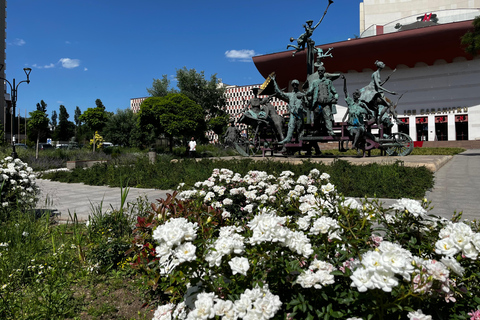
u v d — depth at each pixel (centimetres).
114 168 1241
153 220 309
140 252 303
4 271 318
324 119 1350
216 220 329
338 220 203
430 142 4050
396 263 133
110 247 360
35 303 277
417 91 4791
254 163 1028
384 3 5834
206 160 1196
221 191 425
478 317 154
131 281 325
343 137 1327
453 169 1247
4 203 522
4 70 5272
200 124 2955
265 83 1538
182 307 192
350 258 180
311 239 203
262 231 169
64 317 269
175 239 164
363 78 5081
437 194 734
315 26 1454
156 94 5641
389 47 4550
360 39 4666
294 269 159
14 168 573
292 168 922
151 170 1125
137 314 272
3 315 261
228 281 177
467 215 532
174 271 184
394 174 813
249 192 403
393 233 210
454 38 4172
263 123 1600
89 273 334
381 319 144
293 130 1418
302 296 156
